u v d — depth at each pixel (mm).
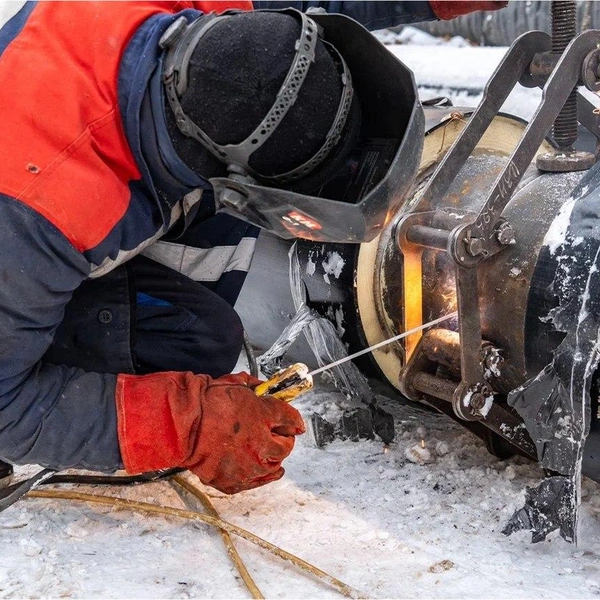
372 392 1970
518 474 1782
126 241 1451
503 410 1653
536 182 1684
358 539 1612
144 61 1335
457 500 1723
